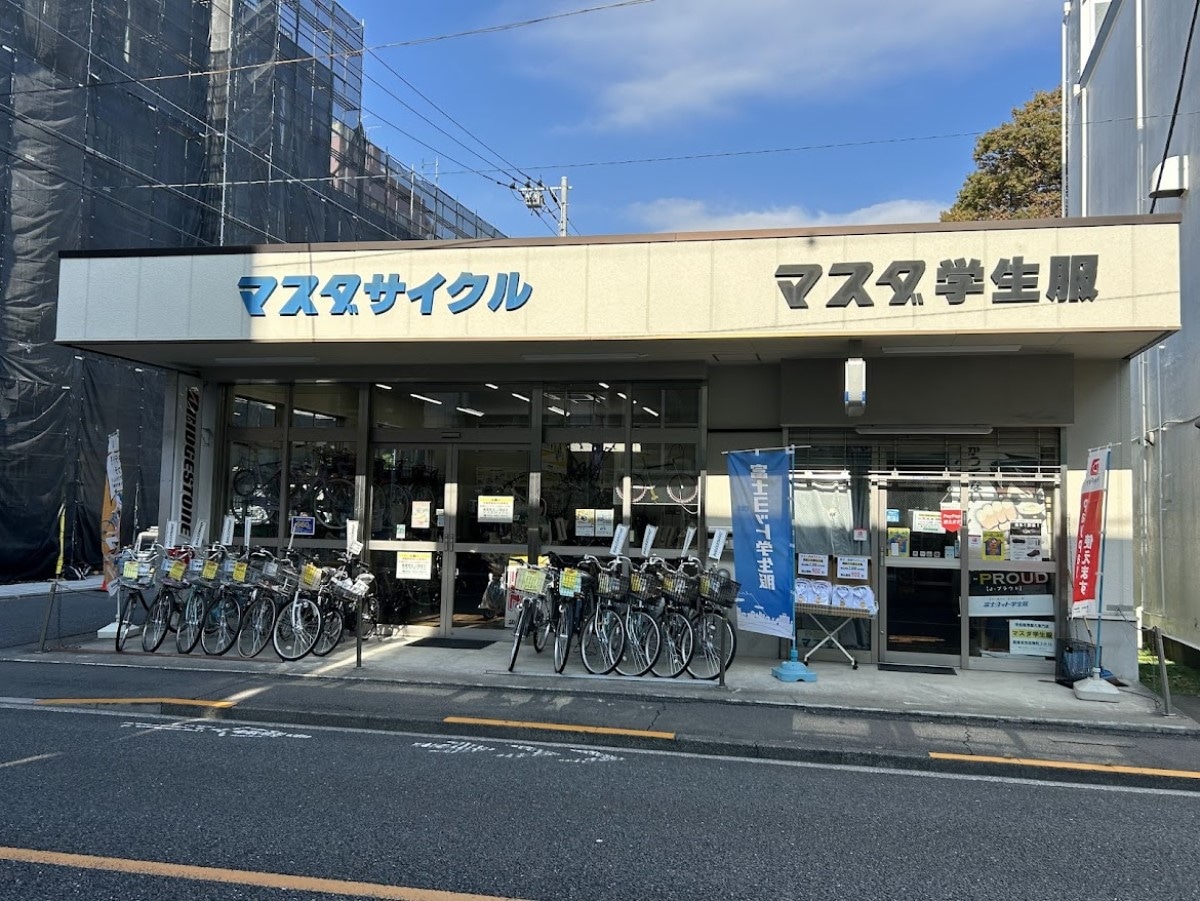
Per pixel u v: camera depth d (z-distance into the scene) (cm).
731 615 984
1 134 1700
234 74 2298
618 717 711
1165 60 1236
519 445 1080
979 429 938
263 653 976
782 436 1009
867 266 835
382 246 944
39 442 1783
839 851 436
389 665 911
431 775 558
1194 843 459
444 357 1034
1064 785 572
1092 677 818
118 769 550
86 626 1196
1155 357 1267
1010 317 805
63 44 1830
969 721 722
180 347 1005
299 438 1145
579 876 395
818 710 749
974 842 455
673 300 877
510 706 743
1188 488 1118
